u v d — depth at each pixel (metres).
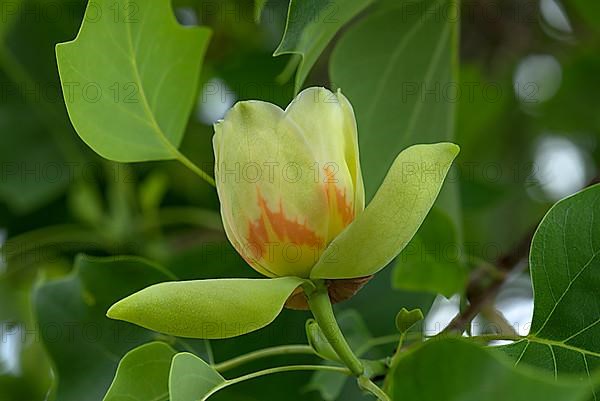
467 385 0.61
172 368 0.64
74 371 0.75
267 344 0.79
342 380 0.75
